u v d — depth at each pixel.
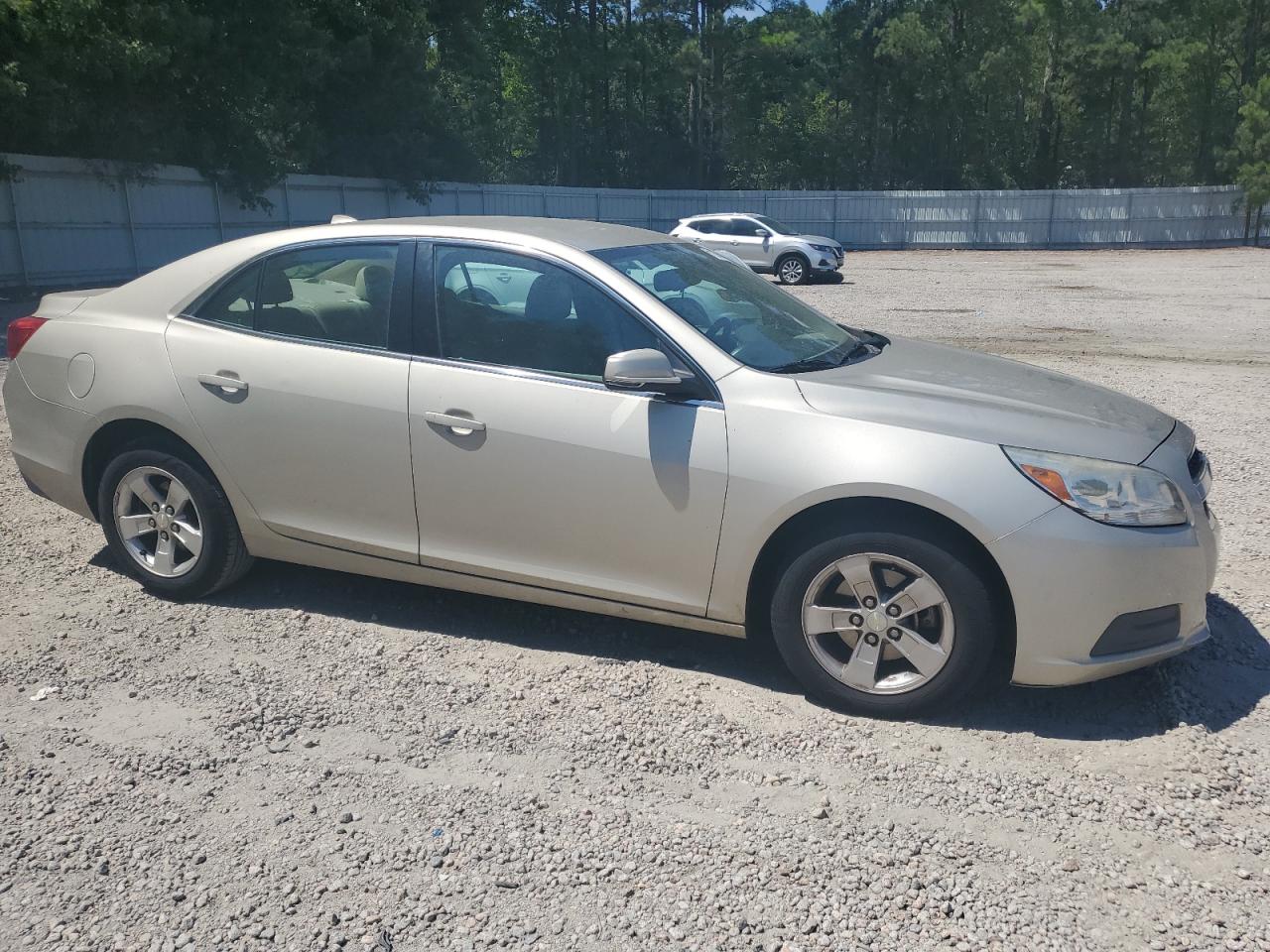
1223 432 8.38
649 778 3.38
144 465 4.62
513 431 4.00
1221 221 42.84
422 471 4.17
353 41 30.92
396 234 4.36
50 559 5.30
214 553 4.61
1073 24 52.72
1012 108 58.75
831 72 61.47
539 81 56.41
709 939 2.66
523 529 4.08
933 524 3.60
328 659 4.21
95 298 4.93
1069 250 41.81
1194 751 3.52
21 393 4.92
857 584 3.70
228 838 3.07
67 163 22.98
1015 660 3.58
